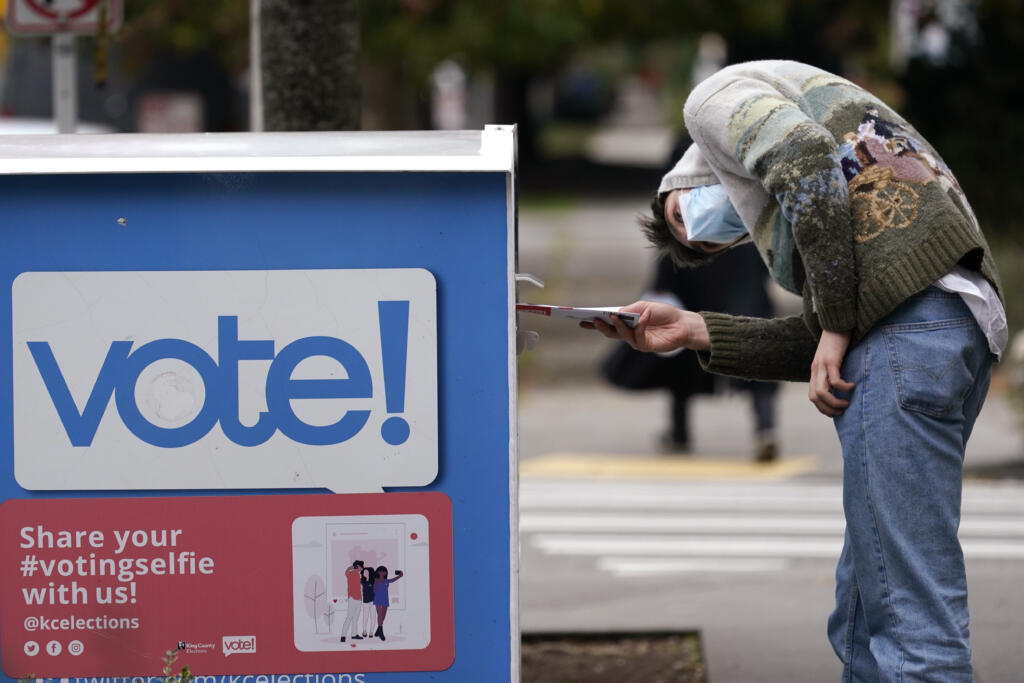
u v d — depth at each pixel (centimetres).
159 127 5141
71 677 870
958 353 891
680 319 1033
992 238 4794
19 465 860
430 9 3556
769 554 1952
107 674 870
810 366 1025
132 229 857
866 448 900
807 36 4575
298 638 870
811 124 888
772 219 941
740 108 909
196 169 845
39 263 857
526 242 6525
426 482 865
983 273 911
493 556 867
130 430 861
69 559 864
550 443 2922
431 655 872
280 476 862
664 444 2834
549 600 1694
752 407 2698
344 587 869
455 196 856
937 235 888
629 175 11094
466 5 3556
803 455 2777
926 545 898
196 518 864
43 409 859
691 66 13212
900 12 5109
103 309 859
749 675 1365
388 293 859
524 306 984
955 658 891
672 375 2731
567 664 1422
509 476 863
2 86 4462
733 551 1972
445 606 870
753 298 2564
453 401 862
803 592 1723
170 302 859
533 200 8938
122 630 868
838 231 877
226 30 3462
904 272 882
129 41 3600
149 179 855
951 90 5272
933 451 895
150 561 866
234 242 858
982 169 5203
